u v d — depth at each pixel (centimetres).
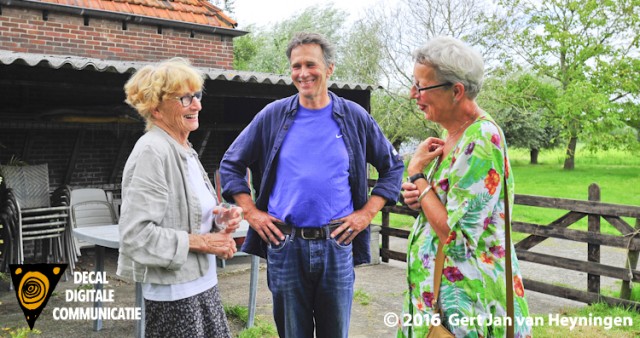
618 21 2395
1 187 753
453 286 220
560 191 2052
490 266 217
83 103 909
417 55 225
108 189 943
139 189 230
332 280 296
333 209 292
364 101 953
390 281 686
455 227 216
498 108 2012
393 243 961
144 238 228
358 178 302
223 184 312
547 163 3516
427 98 223
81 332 487
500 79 1986
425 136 1961
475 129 214
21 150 852
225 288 649
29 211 676
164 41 1031
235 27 1136
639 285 657
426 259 229
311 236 290
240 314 520
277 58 2530
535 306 587
